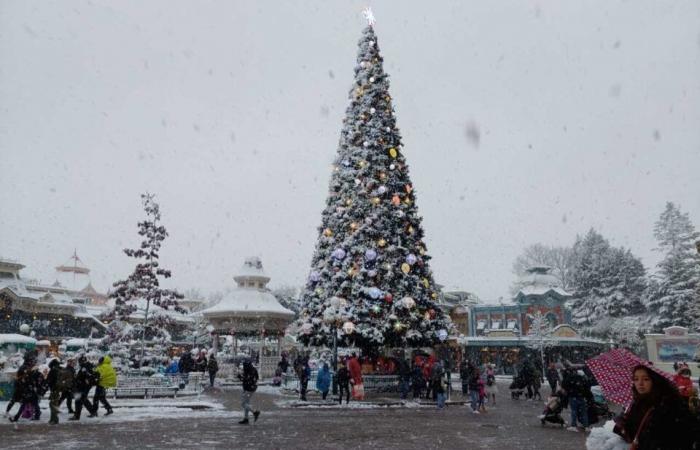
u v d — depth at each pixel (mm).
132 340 31281
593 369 6684
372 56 31781
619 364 6547
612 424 6520
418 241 29766
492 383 23266
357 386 23391
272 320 38906
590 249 85125
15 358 23000
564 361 17203
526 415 18984
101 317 31891
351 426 15312
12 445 11492
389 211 28891
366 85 31297
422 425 15703
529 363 27531
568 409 22328
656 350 37531
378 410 20344
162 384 24484
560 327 54562
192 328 63500
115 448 11219
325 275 28734
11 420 15375
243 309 38031
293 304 66688
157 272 32312
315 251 30609
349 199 29250
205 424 15375
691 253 62375
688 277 61531
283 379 29781
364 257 27703
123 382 23578
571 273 85938
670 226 64500
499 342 54531
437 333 28609
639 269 74938
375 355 28156
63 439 12344
